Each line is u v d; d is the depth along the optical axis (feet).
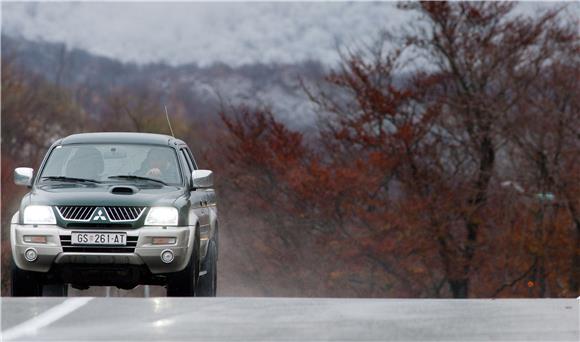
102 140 111.24
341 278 280.31
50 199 99.19
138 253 97.25
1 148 552.00
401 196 283.18
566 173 274.36
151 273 98.99
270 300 80.33
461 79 298.76
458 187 278.05
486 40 293.64
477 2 295.28
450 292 298.97
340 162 298.76
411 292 279.90
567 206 272.31
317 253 279.90
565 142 278.87
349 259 275.39
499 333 64.13
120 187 101.50
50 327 66.08
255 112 299.99
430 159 282.36
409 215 269.23
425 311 73.87
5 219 346.95
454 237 277.44
